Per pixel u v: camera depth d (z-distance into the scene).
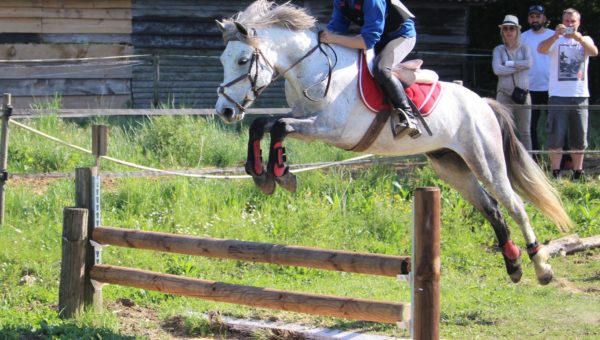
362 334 7.40
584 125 13.54
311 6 20.70
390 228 11.30
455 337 7.44
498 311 8.27
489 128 8.43
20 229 10.52
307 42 7.37
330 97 7.31
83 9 18.89
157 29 19.52
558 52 13.52
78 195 8.04
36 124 14.29
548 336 7.43
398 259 6.29
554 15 24.28
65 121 16.20
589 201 12.56
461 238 11.09
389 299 8.71
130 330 7.66
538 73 14.59
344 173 13.30
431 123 7.88
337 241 10.80
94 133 8.66
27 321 7.72
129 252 9.95
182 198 11.53
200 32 19.81
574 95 13.48
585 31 23.94
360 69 7.47
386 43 7.62
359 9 7.50
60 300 7.95
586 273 9.98
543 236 11.50
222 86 7.17
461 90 8.34
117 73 19.05
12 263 9.54
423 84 7.91
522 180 8.85
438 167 8.77
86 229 7.96
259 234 10.65
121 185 12.36
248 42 7.15
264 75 7.23
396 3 7.58
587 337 7.38
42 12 18.58
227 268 9.89
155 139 14.31
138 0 19.33
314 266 6.70
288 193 11.98
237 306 8.52
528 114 13.70
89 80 18.86
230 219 11.01
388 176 13.04
